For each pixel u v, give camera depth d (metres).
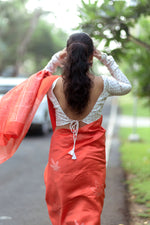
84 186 2.77
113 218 4.52
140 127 16.67
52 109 2.96
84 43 2.83
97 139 2.83
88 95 2.78
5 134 2.91
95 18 5.98
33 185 6.54
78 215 2.69
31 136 13.56
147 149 10.24
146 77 9.30
